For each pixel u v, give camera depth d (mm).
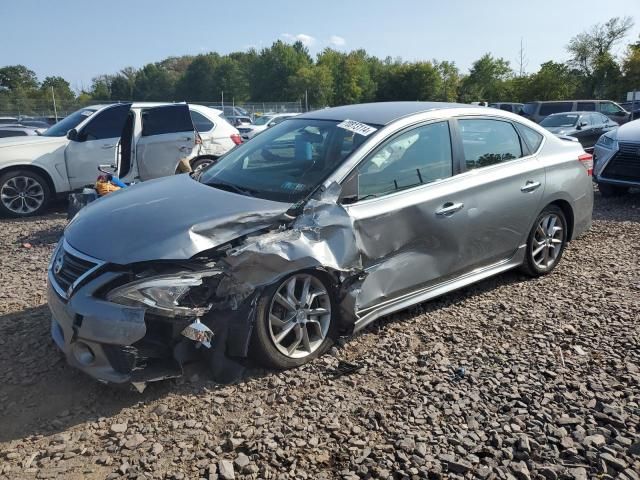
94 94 103625
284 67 97625
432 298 4590
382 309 4137
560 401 3367
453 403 3348
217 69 100562
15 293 5227
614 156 9383
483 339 4184
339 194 3863
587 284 5305
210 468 2771
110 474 2754
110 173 7355
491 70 85625
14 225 8508
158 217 3572
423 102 4961
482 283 5332
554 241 5492
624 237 7070
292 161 4258
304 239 3619
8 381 3609
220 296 3426
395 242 4094
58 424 3158
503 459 2869
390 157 4184
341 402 3361
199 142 9789
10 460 2859
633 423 3143
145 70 105250
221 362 3518
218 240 3451
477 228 4629
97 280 3271
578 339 4172
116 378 3234
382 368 3754
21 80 94625
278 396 3404
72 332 3266
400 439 3008
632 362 3828
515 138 5148
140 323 3143
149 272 3289
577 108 25016
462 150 4641
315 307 3842
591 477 2738
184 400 3361
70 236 3666
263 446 2945
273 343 3590
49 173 9211
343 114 4676
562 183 5375
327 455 2896
